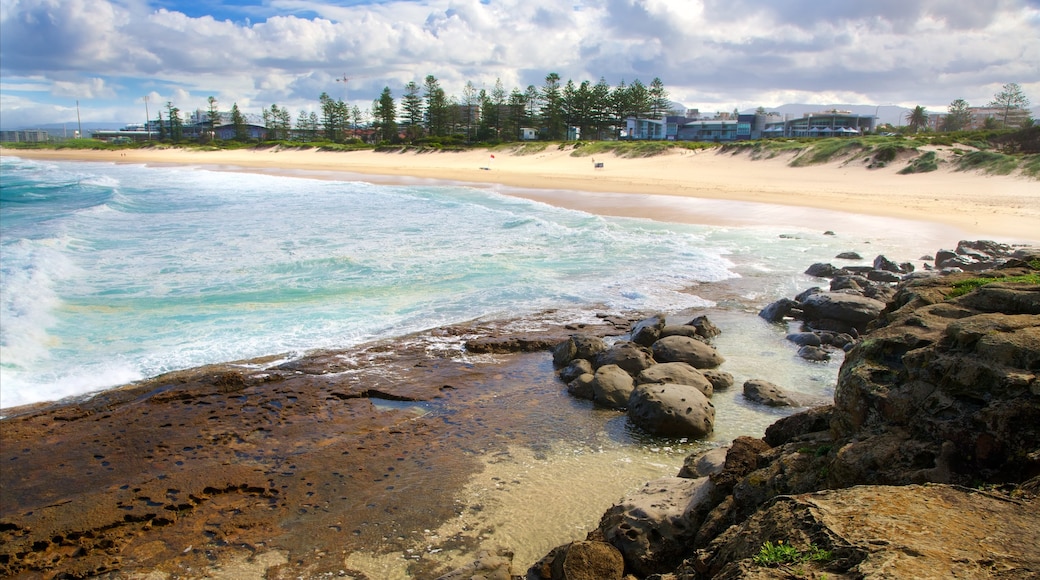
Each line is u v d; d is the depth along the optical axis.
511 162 67.81
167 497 6.63
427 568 5.60
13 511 6.44
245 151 100.12
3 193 37.38
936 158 41.88
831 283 15.06
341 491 6.82
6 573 5.58
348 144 99.75
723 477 5.35
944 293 6.27
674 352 10.53
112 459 7.43
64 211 29.20
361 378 9.89
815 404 8.97
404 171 58.72
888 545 3.03
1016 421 3.96
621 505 5.61
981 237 21.47
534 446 7.86
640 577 5.01
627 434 8.17
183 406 8.82
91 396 9.17
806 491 4.59
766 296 14.72
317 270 16.38
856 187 37.38
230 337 11.55
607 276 16.23
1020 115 85.50
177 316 12.71
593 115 92.56
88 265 16.89
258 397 9.15
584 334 11.95
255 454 7.59
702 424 8.03
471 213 27.41
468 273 16.30
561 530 6.12
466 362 10.67
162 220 25.39
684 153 61.12
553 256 18.45
